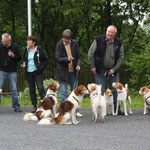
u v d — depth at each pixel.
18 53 10.74
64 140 6.16
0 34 25.17
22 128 7.53
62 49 9.30
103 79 9.67
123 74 19.78
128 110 11.02
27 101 15.01
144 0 23.95
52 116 8.91
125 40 26.16
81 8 23.22
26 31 25.70
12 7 23.48
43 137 6.45
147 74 18.72
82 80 19.42
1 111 10.96
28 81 10.25
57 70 9.38
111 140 6.14
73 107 8.06
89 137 6.42
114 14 25.58
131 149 5.47
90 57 9.56
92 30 27.27
